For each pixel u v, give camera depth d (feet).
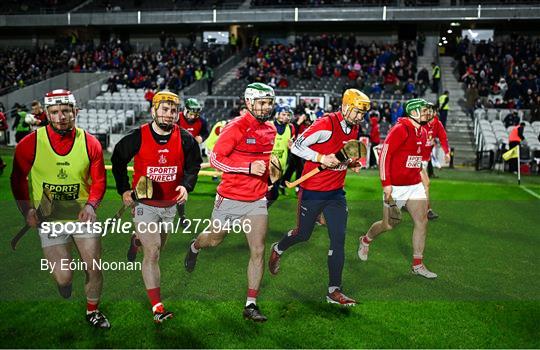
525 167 40.37
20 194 11.68
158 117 11.88
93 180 11.76
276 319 12.28
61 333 11.41
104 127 57.31
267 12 82.33
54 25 91.15
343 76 68.18
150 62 77.30
